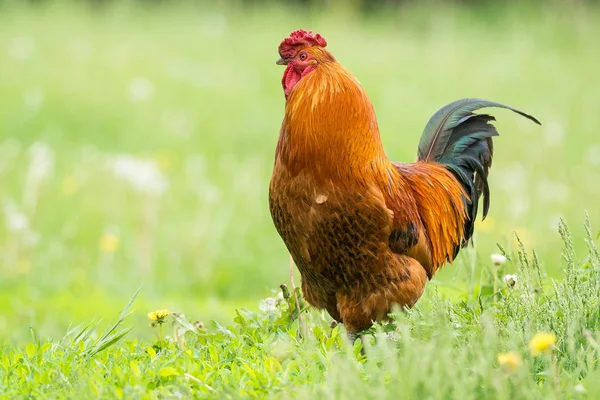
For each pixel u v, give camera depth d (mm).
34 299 15047
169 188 20234
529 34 34781
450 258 9984
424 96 28062
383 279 8492
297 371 7363
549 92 28562
